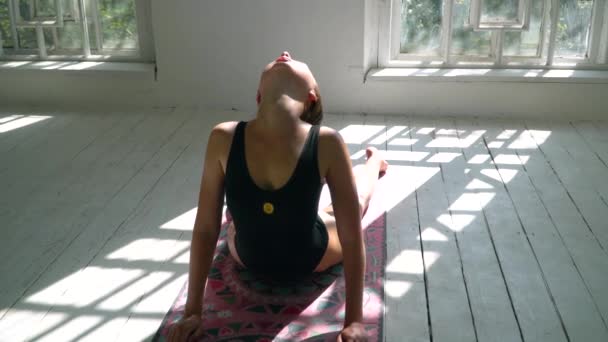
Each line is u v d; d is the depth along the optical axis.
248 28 4.60
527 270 2.60
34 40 5.10
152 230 2.99
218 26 4.63
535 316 2.30
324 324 2.27
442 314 2.32
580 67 4.54
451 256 2.72
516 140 4.09
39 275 2.61
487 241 2.84
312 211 2.29
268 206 2.22
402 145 4.03
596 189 3.35
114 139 4.22
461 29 4.64
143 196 3.36
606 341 2.15
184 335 2.12
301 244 2.37
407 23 4.68
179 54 4.75
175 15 4.65
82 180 3.57
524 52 4.63
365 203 3.04
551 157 3.79
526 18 4.45
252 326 2.26
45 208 3.23
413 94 4.58
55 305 2.41
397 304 2.38
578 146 3.96
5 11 5.06
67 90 4.95
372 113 4.67
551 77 4.38
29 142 4.18
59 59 5.07
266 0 4.50
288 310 2.35
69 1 4.96
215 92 4.82
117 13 4.94
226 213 3.18
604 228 2.93
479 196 3.29
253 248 2.39
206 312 2.34
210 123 4.53
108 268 2.66
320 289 2.47
